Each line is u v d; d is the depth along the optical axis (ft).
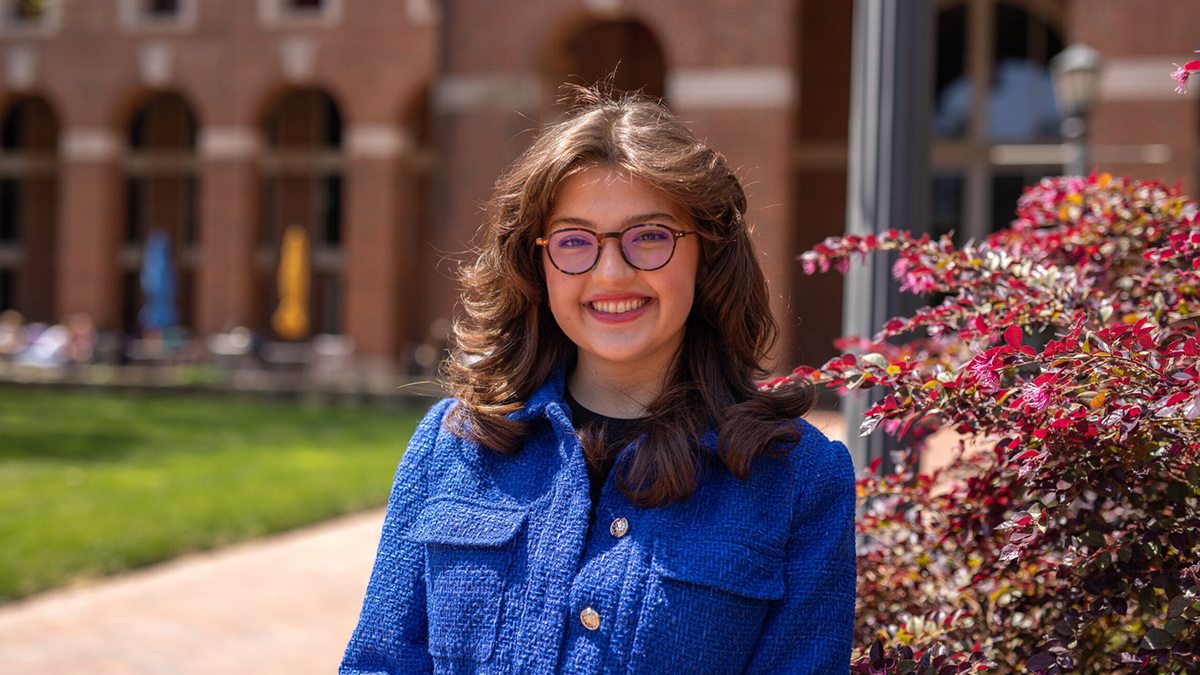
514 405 5.76
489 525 5.40
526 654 5.15
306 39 80.89
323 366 76.18
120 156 86.38
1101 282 7.73
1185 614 5.44
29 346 82.79
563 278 5.57
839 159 72.64
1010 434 6.34
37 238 97.30
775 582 5.14
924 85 10.29
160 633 18.37
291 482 32.30
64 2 81.10
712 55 58.29
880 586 7.76
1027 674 6.59
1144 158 51.80
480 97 60.95
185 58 83.41
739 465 5.22
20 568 21.53
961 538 7.34
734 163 57.82
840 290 72.49
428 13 78.79
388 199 79.30
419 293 88.38
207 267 82.38
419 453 5.86
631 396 5.89
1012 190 68.64
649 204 5.45
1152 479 6.01
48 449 39.24
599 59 71.51
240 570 22.91
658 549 5.13
